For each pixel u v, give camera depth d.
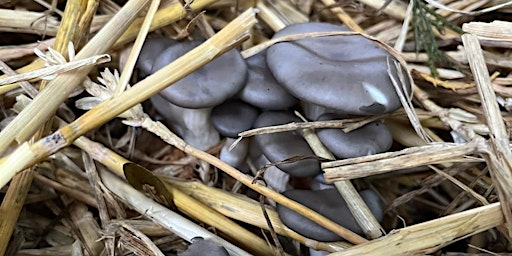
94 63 0.34
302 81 0.34
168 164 0.41
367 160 0.33
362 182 0.40
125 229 0.35
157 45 0.38
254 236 0.37
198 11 0.40
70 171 0.39
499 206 0.33
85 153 0.38
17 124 0.34
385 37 0.43
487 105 0.34
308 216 0.35
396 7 0.43
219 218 0.37
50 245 0.39
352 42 0.37
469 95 0.40
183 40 0.39
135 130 0.41
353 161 0.33
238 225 0.37
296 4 0.43
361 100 0.34
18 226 0.38
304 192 0.36
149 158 0.41
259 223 0.37
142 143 0.42
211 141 0.40
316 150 0.37
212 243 0.34
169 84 0.35
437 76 0.41
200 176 0.40
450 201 0.41
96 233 0.38
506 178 0.32
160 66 0.36
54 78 0.35
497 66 0.41
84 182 0.39
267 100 0.36
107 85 0.37
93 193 0.39
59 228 0.39
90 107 0.37
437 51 0.41
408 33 0.43
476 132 0.39
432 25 0.42
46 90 0.35
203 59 0.35
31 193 0.39
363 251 0.33
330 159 0.35
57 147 0.34
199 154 0.36
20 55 0.39
